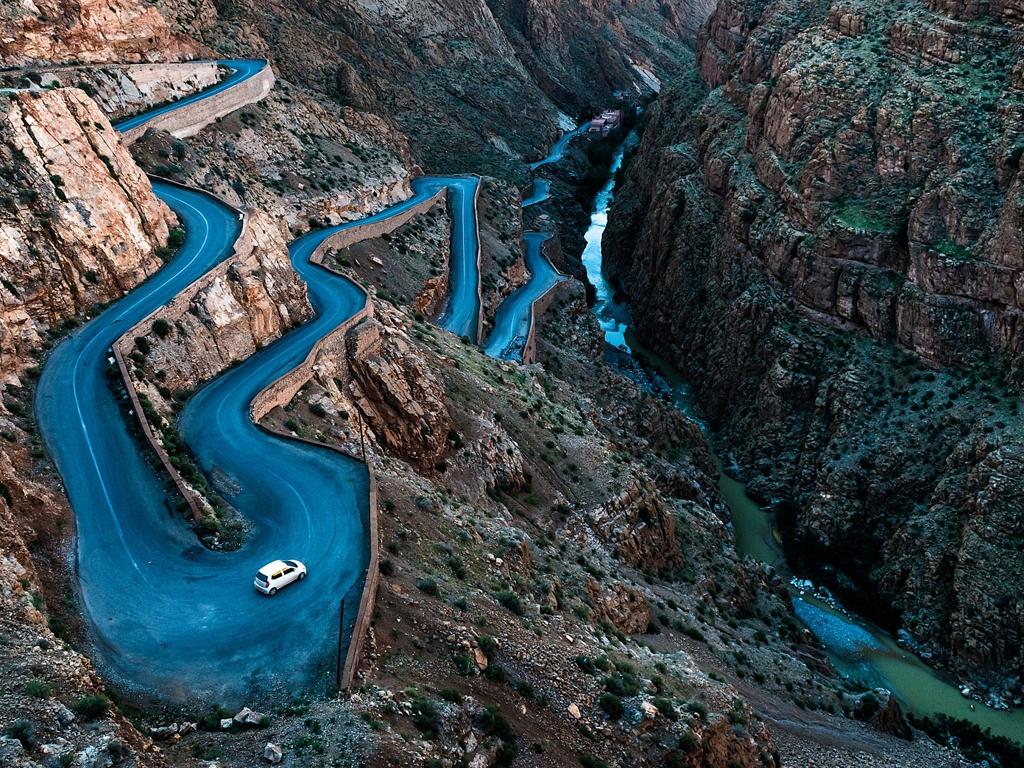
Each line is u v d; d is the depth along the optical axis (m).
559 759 34.25
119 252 51.81
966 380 81.25
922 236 84.75
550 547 55.31
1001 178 81.56
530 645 39.09
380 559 39.03
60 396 43.97
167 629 33.94
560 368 93.88
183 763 27.12
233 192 79.62
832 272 92.50
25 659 27.94
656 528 67.62
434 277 93.06
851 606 76.75
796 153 101.62
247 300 55.66
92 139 54.78
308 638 33.81
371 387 58.50
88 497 39.38
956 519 74.12
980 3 91.12
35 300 46.97
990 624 68.19
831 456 84.81
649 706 38.31
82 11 79.19
